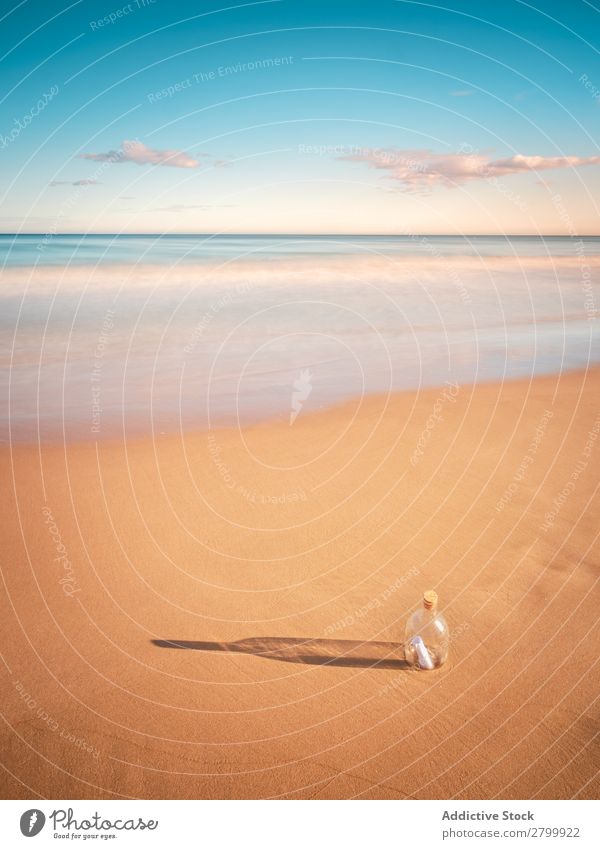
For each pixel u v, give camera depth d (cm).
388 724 380
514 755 359
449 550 566
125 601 495
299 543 581
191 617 479
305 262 2808
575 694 401
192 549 571
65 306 1769
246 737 372
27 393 1034
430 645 424
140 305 1800
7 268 2484
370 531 601
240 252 3219
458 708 392
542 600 494
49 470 730
